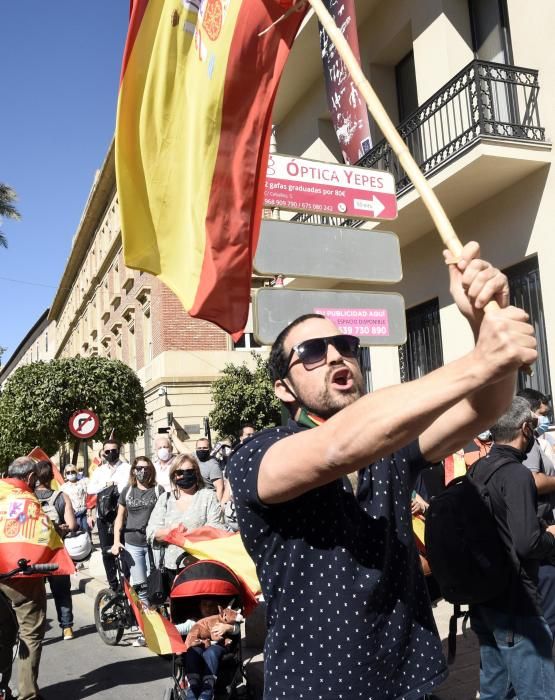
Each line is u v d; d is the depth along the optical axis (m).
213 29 3.50
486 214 9.26
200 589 4.53
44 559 5.10
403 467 1.95
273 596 1.74
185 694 4.24
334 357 1.92
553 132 8.25
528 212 8.52
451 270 1.47
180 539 5.34
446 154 9.52
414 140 10.19
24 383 19.73
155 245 3.52
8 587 4.94
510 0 9.00
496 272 1.33
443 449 1.96
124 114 3.49
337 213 5.97
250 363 20.56
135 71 3.52
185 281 3.48
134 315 24.78
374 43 11.55
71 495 11.78
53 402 19.38
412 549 1.87
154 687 5.57
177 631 4.53
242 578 4.83
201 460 8.98
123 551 7.09
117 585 8.30
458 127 9.51
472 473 3.03
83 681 5.82
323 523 1.74
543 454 4.89
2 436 19.94
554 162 8.16
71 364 20.12
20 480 5.45
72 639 7.26
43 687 5.72
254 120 3.54
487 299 1.29
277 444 1.66
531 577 2.92
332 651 1.66
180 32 3.60
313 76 13.22
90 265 36.50
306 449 1.52
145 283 22.52
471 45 9.78
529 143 8.17
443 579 2.90
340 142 9.45
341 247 5.81
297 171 5.82
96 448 27.31
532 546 2.77
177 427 19.64
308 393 1.93
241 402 17.17
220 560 4.95
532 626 2.84
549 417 8.10
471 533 2.85
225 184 3.49
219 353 20.47
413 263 10.80
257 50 3.48
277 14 3.49
